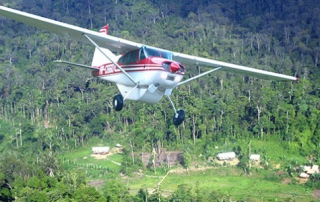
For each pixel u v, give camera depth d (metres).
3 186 54.78
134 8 141.25
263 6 140.00
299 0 137.25
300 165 75.00
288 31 121.31
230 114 86.75
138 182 71.75
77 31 25.30
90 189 52.09
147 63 25.22
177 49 115.12
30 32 130.88
